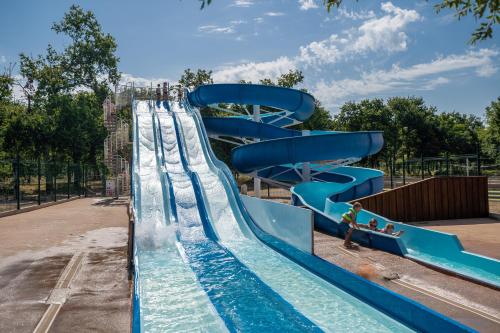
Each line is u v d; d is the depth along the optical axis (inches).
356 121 2440.9
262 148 677.3
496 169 1731.1
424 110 2770.7
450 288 277.9
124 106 1258.0
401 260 350.6
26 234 535.2
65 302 271.6
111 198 1188.5
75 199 1163.9
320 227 500.7
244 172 780.0
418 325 211.3
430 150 2546.8
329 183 717.3
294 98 872.3
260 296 292.5
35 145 1499.8
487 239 464.4
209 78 1732.3
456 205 653.3
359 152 652.7
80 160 1710.1
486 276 310.7
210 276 341.7
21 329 226.8
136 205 580.4
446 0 181.8
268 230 454.0
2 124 1451.8
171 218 542.3
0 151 1386.6
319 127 1893.5
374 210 604.4
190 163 796.0
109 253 421.1
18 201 804.6
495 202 819.4
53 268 359.9
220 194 629.3
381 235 388.8
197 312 264.8
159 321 251.4
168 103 1154.7
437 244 375.9
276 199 1064.8
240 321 249.0
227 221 541.6
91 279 325.7
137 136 875.4
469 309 238.2
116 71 2235.5
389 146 2322.8
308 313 254.5
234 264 377.1
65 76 2118.6
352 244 412.8
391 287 280.8
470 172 1247.5
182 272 353.4
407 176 1612.9
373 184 687.7
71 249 440.5
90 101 1918.1
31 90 1815.9
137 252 370.9
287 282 319.3
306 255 346.9
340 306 266.2
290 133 852.0
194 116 994.1
